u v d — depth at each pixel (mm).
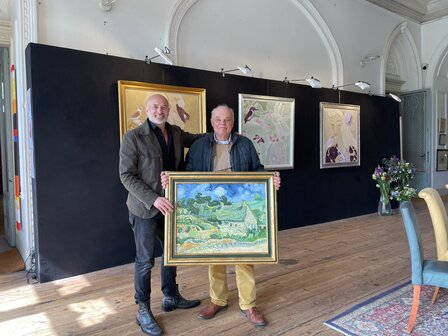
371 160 6621
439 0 7621
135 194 2271
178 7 4363
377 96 6688
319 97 5777
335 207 6062
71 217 3518
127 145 2330
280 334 2391
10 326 2541
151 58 4199
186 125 4215
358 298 2951
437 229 2865
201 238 2334
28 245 3645
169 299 2727
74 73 3502
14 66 3977
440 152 8398
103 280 3426
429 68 8211
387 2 7027
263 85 5023
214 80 4523
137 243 2414
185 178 2352
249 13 5109
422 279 2402
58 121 3424
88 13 3760
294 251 4309
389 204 6418
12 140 4387
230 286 3225
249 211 2371
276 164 5188
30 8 3432
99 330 2475
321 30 5980
